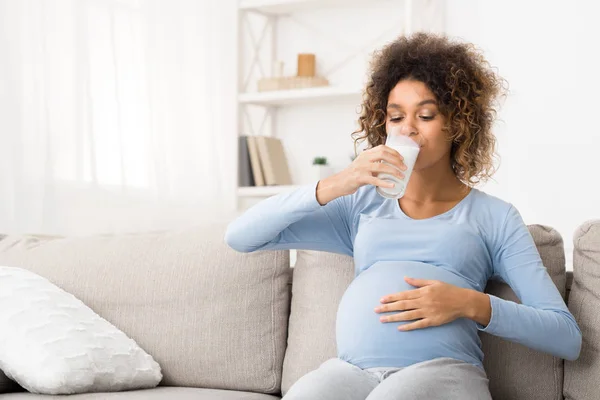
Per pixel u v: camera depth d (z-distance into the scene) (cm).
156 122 375
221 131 402
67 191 341
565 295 182
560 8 363
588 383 167
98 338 185
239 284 197
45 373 172
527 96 369
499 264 172
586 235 175
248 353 195
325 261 192
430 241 170
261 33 418
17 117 327
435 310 158
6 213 323
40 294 189
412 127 169
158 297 200
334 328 187
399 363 158
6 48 324
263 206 176
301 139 415
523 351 174
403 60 175
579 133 361
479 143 178
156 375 192
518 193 372
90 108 350
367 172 162
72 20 345
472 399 149
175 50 384
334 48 407
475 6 377
